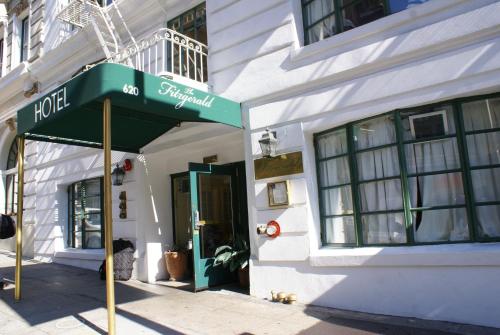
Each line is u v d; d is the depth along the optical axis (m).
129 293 7.05
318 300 5.60
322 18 6.23
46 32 12.19
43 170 11.82
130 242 8.47
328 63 5.77
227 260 6.91
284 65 6.29
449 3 4.81
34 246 11.81
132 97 4.97
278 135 6.17
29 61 12.56
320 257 5.57
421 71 4.98
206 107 6.05
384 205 5.37
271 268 6.11
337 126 5.83
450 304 4.59
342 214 5.79
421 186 5.08
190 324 5.11
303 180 5.86
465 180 4.76
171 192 9.00
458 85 4.72
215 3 7.35
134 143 7.68
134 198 8.53
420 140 5.07
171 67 8.19
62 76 11.43
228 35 7.07
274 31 6.48
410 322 4.70
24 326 5.33
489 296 4.37
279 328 4.80
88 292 7.20
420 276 4.80
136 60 8.26
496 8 4.53
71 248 10.93
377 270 5.12
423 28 4.98
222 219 7.55
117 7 9.09
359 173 5.64
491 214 4.66
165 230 8.66
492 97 4.72
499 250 4.32
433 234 4.96
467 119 4.86
